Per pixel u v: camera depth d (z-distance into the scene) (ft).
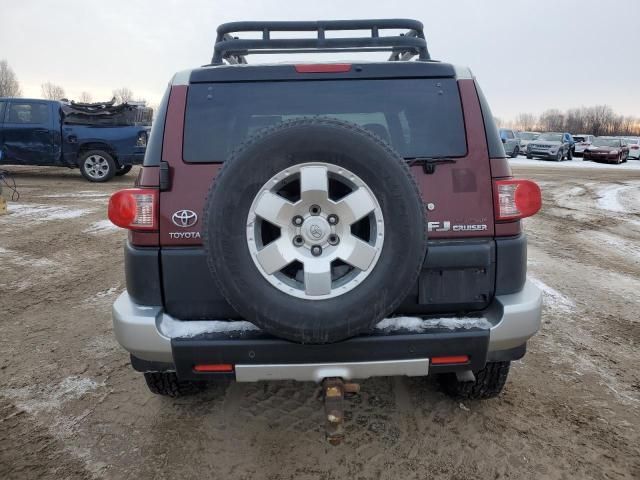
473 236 7.82
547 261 21.59
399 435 9.07
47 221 28.22
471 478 8.01
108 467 8.30
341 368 7.28
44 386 10.91
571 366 11.74
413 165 7.79
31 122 41.91
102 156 43.27
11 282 18.03
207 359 7.28
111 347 12.84
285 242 6.89
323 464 8.34
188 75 8.16
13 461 8.44
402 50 10.91
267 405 10.10
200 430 9.29
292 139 6.73
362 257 6.84
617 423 9.48
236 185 6.74
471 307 7.98
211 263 6.85
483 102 8.13
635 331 13.87
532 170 74.13
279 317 6.80
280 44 9.99
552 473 8.11
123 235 25.52
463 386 9.68
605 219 32.99
